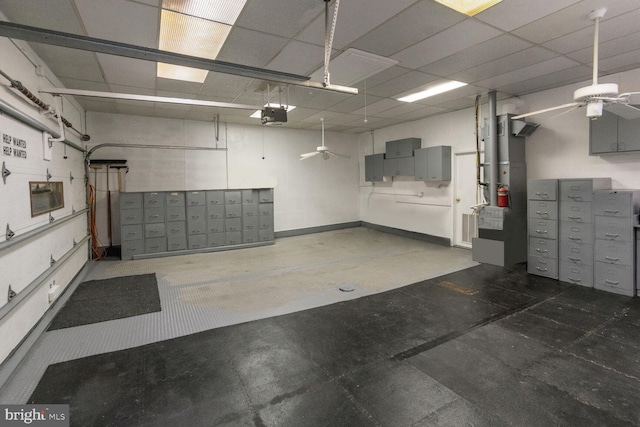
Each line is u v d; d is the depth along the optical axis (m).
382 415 1.92
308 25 2.77
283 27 2.80
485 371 2.35
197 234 6.48
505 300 3.69
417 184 7.41
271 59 3.50
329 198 8.80
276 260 5.76
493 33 2.97
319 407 1.99
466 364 2.44
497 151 5.02
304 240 7.62
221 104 4.30
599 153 4.09
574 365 2.40
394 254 6.07
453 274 4.73
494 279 4.46
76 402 2.05
